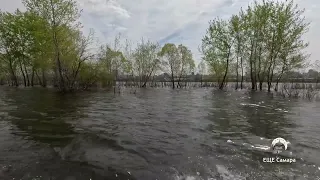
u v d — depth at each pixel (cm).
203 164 513
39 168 483
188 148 630
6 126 862
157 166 503
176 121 1016
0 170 467
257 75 3234
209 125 934
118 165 506
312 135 770
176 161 532
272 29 2709
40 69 3850
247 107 1459
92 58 2750
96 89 3384
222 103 1691
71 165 502
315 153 585
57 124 914
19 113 1161
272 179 440
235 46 3322
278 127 895
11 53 3644
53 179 436
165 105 1584
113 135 761
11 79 4316
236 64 3538
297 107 1446
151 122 992
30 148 612
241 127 895
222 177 448
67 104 1575
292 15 2552
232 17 3222
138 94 2595
